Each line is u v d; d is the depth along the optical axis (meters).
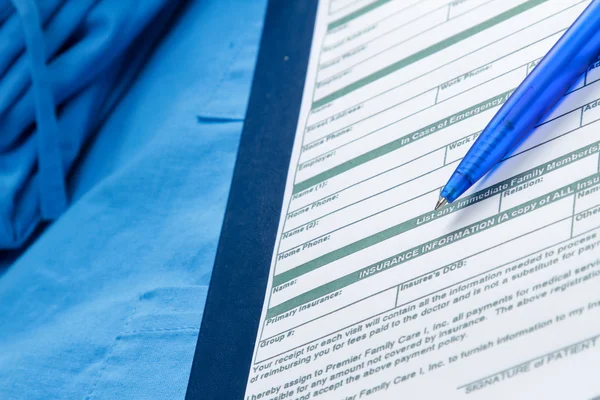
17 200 0.43
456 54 0.39
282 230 0.38
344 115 0.40
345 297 0.36
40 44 0.43
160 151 0.43
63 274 0.41
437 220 0.36
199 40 0.47
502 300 0.34
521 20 0.39
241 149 0.41
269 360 0.36
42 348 0.39
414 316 0.35
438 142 0.38
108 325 0.39
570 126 0.35
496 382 0.33
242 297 0.38
